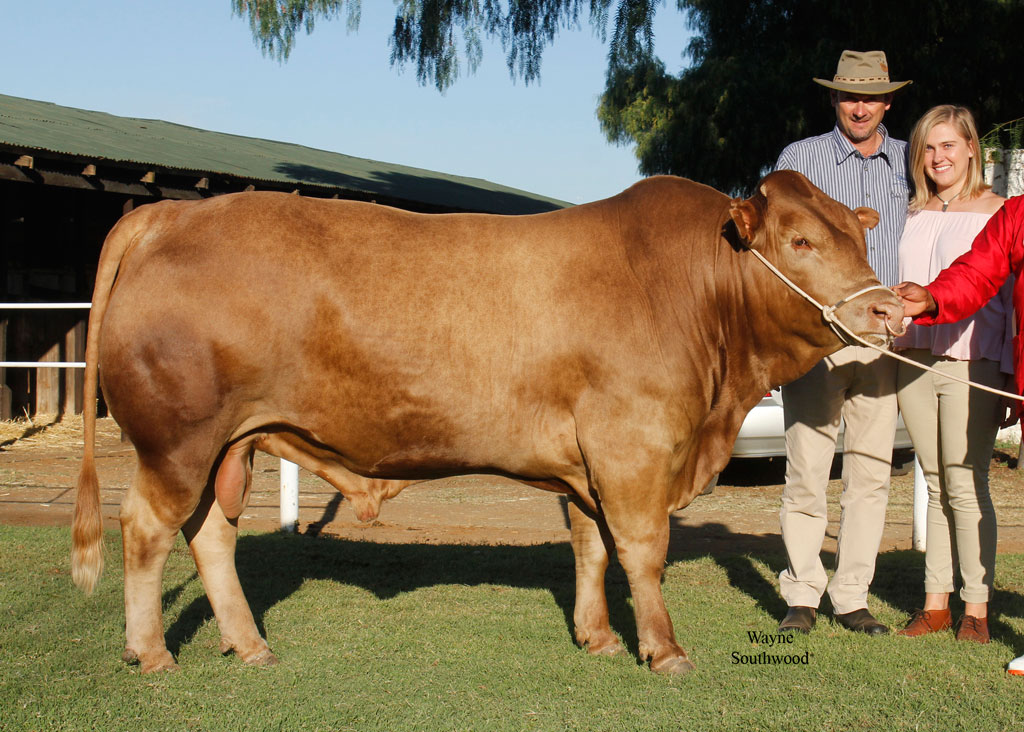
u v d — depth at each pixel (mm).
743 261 3770
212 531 3920
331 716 3318
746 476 9414
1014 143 9320
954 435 4254
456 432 3738
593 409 3664
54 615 4352
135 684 3572
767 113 11781
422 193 17969
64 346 12961
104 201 13430
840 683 3654
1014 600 4871
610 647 4016
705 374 3799
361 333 3635
